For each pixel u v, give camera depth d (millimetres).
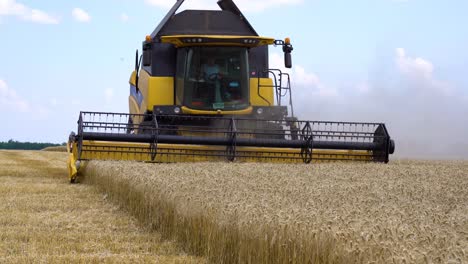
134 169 12531
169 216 9102
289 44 17859
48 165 23906
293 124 16953
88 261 7332
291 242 5945
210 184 9805
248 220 6773
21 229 9352
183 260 7566
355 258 4898
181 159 16203
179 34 17641
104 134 15789
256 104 17578
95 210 11367
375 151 17109
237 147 16344
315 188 9719
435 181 12234
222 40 16812
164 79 17344
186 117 16422
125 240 8812
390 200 8680
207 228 7734
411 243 4816
